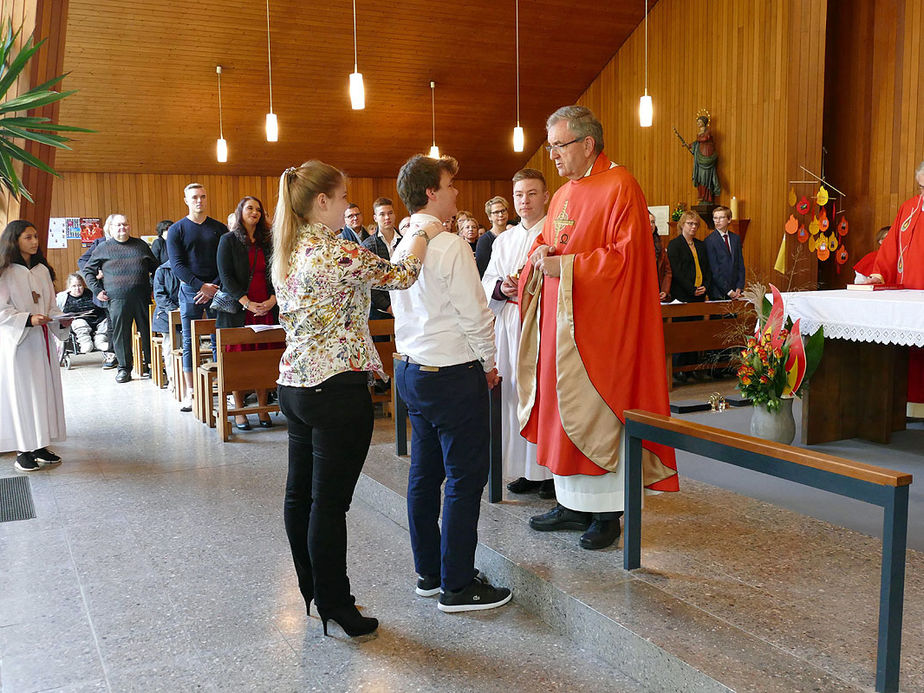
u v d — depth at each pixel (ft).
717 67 34.60
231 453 16.52
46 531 12.04
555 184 44.50
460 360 8.55
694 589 8.50
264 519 12.50
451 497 8.91
